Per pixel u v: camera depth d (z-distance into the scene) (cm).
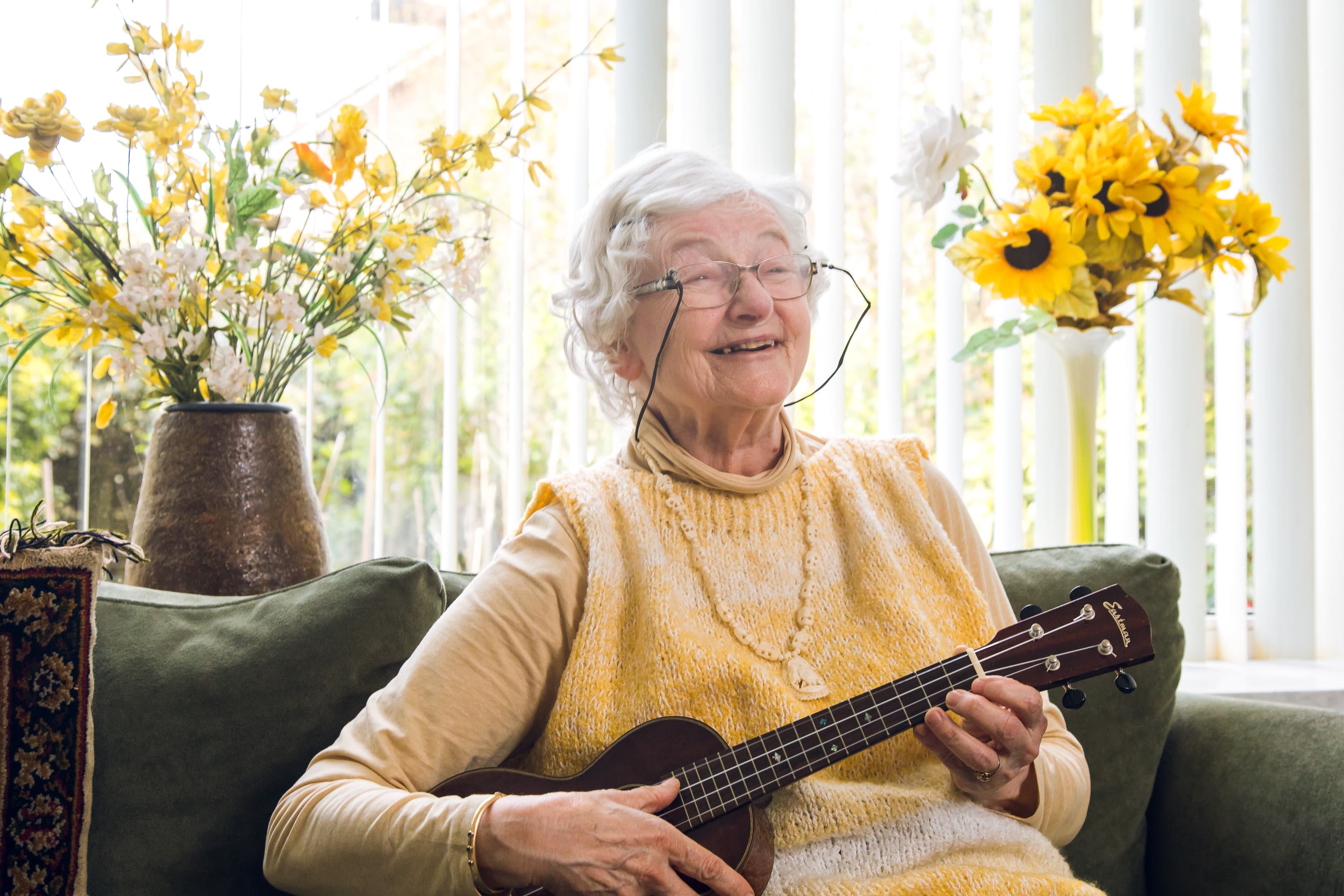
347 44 207
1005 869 115
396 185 171
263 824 132
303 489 164
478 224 216
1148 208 177
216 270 170
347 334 174
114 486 194
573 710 121
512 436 217
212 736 132
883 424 231
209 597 147
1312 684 215
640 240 131
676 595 125
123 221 186
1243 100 247
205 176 165
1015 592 160
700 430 134
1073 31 225
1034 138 218
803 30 235
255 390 167
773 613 126
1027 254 174
